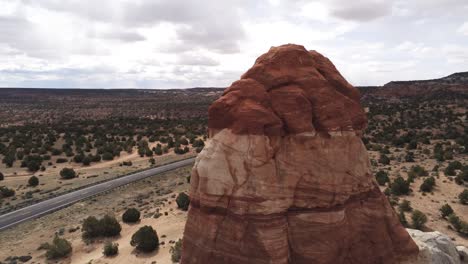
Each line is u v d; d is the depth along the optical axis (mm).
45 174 99375
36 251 48875
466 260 25844
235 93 17344
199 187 17344
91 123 188875
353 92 19578
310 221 16641
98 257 45250
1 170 102625
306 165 16828
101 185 84938
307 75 17859
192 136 144125
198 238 17266
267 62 17984
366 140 131375
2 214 64938
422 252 20438
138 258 44031
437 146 116938
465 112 186875
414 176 79062
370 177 19344
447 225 53281
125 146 129375
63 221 60469
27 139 138250
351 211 17969
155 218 59656
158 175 92812
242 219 16219
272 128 16609
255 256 15883
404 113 194875
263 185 16172
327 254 16500
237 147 16578
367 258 18188
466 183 74188
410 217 55562
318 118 17406
